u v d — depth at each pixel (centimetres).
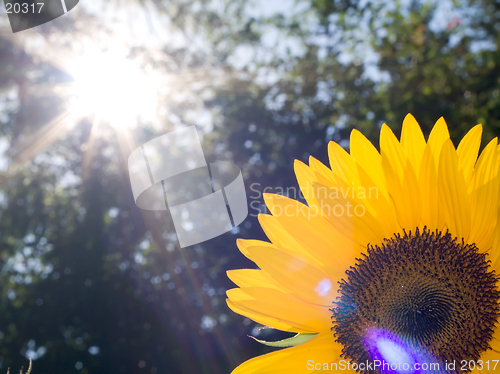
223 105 1084
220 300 1073
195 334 1085
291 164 1002
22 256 1189
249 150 1038
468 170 191
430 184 189
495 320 185
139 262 1132
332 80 1096
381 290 189
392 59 1094
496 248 188
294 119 1058
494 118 913
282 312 185
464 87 991
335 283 192
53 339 1082
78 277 1084
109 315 1088
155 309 1094
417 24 1123
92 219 1101
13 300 1117
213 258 1043
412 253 190
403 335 185
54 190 1209
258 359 176
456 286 188
